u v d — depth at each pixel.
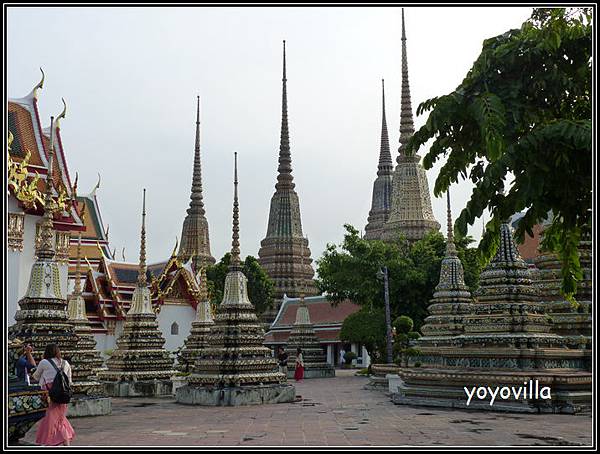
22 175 26.95
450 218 34.69
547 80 11.75
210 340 25.56
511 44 11.80
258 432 15.45
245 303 25.86
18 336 19.48
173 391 30.50
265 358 25.36
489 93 11.05
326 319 69.19
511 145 10.49
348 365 64.25
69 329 20.41
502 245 22.36
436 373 21.44
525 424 16.12
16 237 26.97
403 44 83.62
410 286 46.88
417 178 77.06
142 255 32.19
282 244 95.00
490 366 20.91
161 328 51.31
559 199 11.21
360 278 47.62
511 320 21.33
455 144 12.50
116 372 29.83
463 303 33.19
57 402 12.93
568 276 12.69
